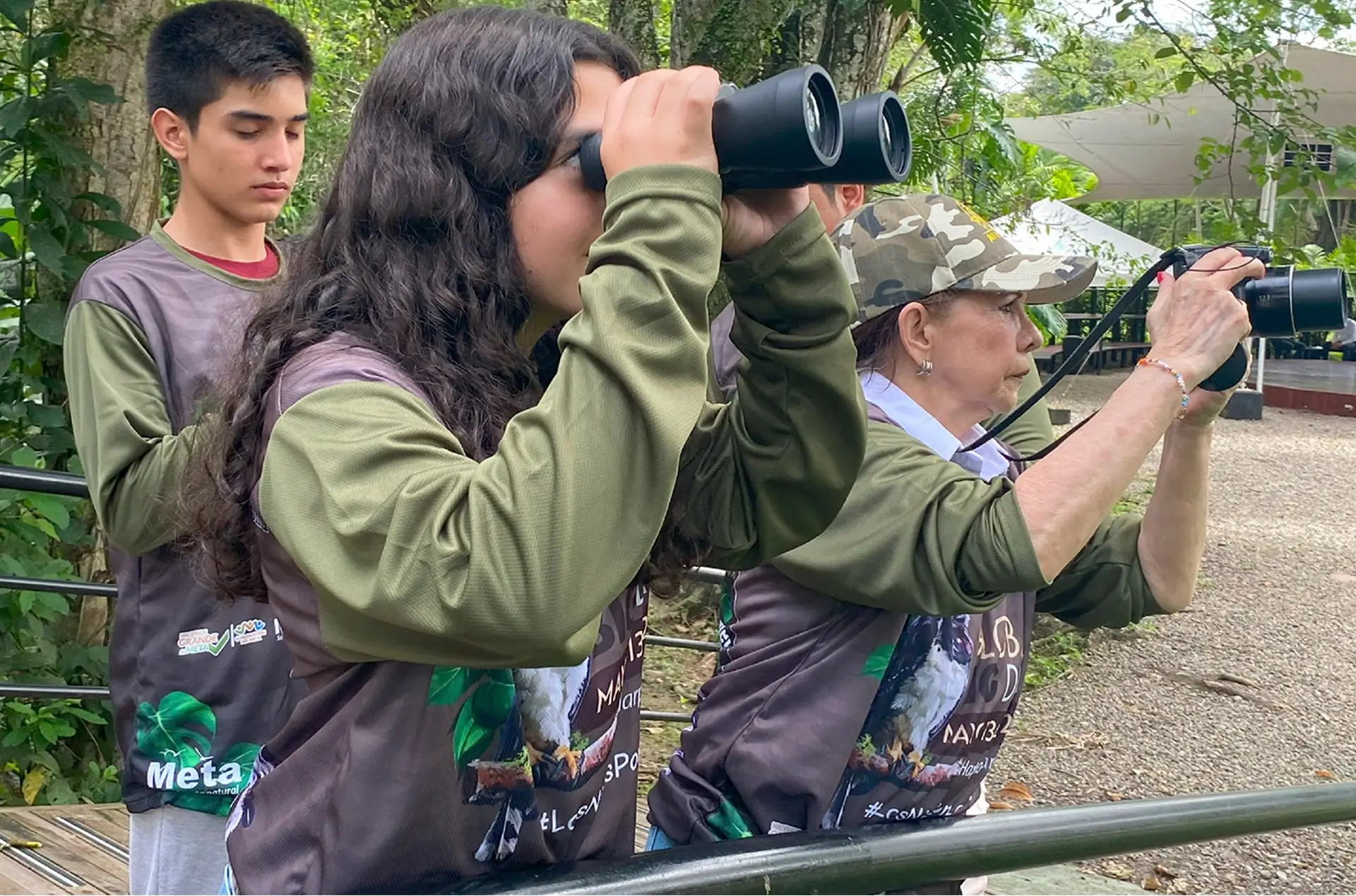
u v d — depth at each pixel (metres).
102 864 3.57
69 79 4.15
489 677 1.23
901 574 1.66
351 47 8.70
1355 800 1.94
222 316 2.19
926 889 1.88
